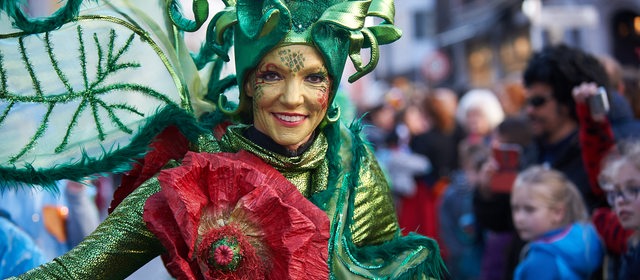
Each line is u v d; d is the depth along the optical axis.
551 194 3.36
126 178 2.20
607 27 15.02
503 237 4.25
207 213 1.97
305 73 2.00
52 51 2.11
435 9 26.12
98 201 5.02
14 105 2.10
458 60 22.48
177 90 2.19
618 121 3.65
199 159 1.96
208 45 2.12
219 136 2.17
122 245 1.99
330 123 2.13
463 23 23.78
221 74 2.35
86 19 2.12
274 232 1.96
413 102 8.41
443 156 6.49
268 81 2.02
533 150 4.39
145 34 2.18
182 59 2.23
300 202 2.01
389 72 27.84
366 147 2.23
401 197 6.30
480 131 6.40
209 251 1.95
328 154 2.16
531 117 3.83
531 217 3.37
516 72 17.27
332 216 2.10
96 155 2.14
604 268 3.34
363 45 2.09
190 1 2.53
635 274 2.94
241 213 1.96
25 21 2.06
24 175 2.11
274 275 1.96
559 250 3.27
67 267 1.95
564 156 3.73
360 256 2.19
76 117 2.13
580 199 3.39
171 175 1.92
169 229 1.93
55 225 3.68
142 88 2.17
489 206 4.21
